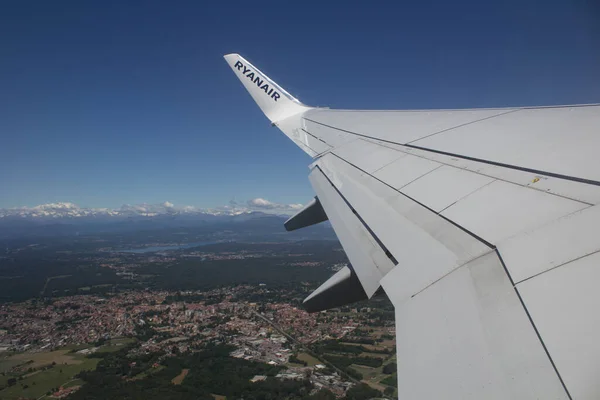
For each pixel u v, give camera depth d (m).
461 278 3.09
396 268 3.83
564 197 3.63
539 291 2.49
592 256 2.56
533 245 2.97
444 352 2.51
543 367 2.03
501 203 4.04
